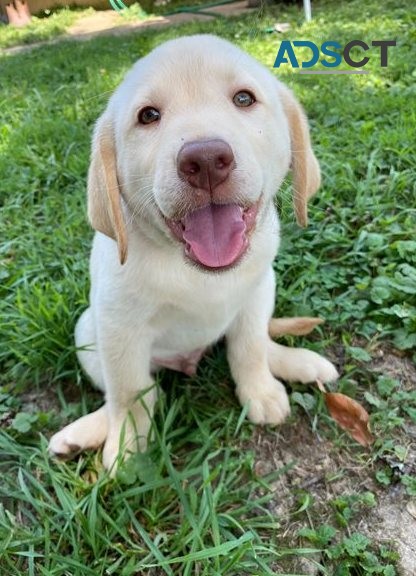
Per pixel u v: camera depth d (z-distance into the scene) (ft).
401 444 1.01
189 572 0.82
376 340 1.19
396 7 3.35
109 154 0.87
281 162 0.90
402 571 0.85
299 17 3.59
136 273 0.88
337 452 1.01
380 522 0.91
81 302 1.26
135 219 0.87
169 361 1.10
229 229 0.79
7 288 1.36
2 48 5.03
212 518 0.86
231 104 0.81
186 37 0.86
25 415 1.09
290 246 1.40
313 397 1.09
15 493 0.95
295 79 2.36
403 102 1.96
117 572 0.85
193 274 0.88
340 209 1.49
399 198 1.54
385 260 1.33
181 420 1.08
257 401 1.07
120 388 0.98
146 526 0.91
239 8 4.97
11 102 2.69
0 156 2.02
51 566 0.85
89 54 3.66
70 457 1.02
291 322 1.17
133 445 1.00
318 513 0.93
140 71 0.83
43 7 6.98
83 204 1.69
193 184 0.72
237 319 1.04
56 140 2.13
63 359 1.18
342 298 1.27
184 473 0.94
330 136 1.81
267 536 0.91
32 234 1.56
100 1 6.97
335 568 0.86
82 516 0.89
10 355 1.24
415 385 1.11
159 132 0.78
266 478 0.97
